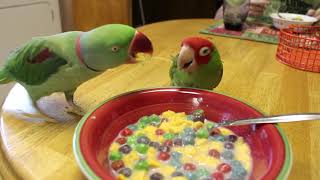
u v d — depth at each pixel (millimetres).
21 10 1535
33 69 502
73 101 578
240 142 438
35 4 1591
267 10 1204
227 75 745
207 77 571
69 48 488
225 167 383
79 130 392
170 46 938
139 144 421
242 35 1060
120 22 1745
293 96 652
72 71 501
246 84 701
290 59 826
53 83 516
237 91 665
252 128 441
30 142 472
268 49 944
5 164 436
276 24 1124
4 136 483
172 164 393
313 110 598
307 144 487
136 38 475
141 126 472
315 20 1103
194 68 555
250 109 464
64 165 426
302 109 600
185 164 391
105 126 438
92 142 388
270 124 425
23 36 1586
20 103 578
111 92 636
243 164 399
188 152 413
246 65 815
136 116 493
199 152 417
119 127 466
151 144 426
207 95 509
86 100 600
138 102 497
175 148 422
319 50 822
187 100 516
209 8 2338
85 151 355
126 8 1720
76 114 550
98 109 443
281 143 382
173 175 371
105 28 475
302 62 808
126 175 370
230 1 1076
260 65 818
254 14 1203
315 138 503
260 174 365
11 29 1524
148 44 489
